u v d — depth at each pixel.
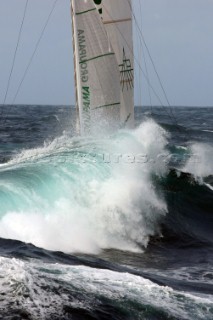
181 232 58.53
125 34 74.69
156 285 33.38
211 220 65.31
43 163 59.16
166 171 69.56
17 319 26.62
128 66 75.31
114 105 72.94
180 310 30.25
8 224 46.19
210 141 157.50
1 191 48.22
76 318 27.67
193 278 43.12
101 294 30.53
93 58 70.56
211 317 30.00
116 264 43.00
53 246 47.34
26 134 160.25
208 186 72.44
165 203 62.62
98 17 70.19
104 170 59.75
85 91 70.88
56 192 52.72
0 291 28.70
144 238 55.16
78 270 34.06
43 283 30.38
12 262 32.34
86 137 71.12
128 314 29.00
